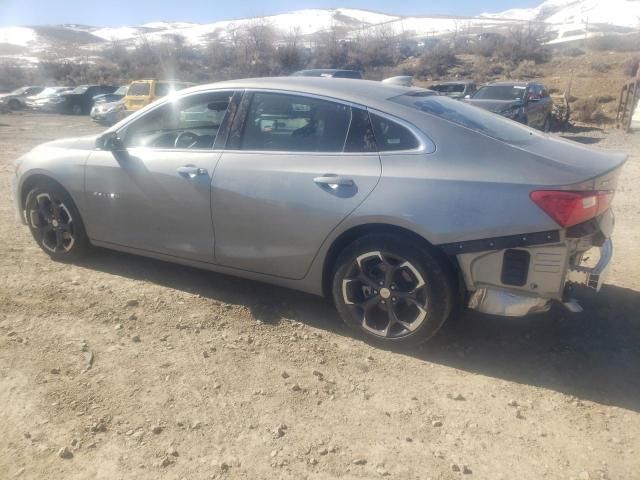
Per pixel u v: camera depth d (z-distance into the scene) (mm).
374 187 3646
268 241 4043
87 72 61656
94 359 3604
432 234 3482
